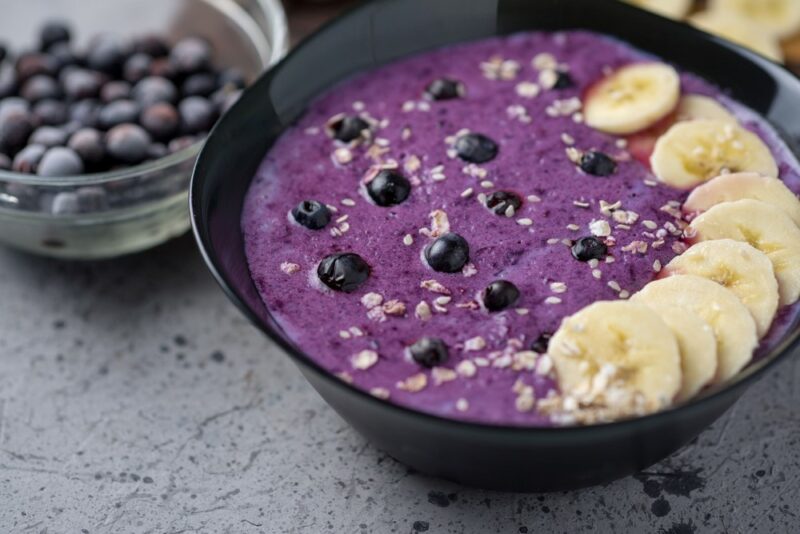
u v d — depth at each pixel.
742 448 0.39
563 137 0.41
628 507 0.38
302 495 0.38
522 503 0.38
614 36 0.44
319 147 0.41
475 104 0.42
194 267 0.44
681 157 0.40
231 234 0.38
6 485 0.39
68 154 0.44
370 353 0.36
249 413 0.40
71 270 0.44
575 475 0.35
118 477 0.39
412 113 0.42
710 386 0.35
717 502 0.38
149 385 0.41
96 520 0.38
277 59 0.45
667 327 0.35
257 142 0.40
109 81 0.48
